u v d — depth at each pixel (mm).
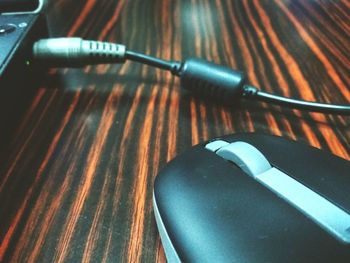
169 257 136
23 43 204
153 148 189
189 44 269
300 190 140
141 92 227
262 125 202
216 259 121
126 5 325
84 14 309
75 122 205
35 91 224
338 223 128
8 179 174
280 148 161
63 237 151
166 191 146
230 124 203
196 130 200
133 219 158
